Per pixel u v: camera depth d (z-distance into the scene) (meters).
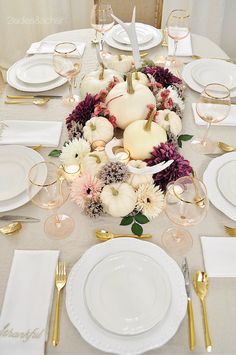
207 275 0.83
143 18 1.92
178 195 0.84
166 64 1.48
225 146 1.15
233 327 0.75
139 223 0.92
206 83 1.37
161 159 0.96
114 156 0.93
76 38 1.64
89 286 0.79
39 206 0.89
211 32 2.44
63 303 0.79
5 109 1.28
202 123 1.23
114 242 0.87
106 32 1.63
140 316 0.75
